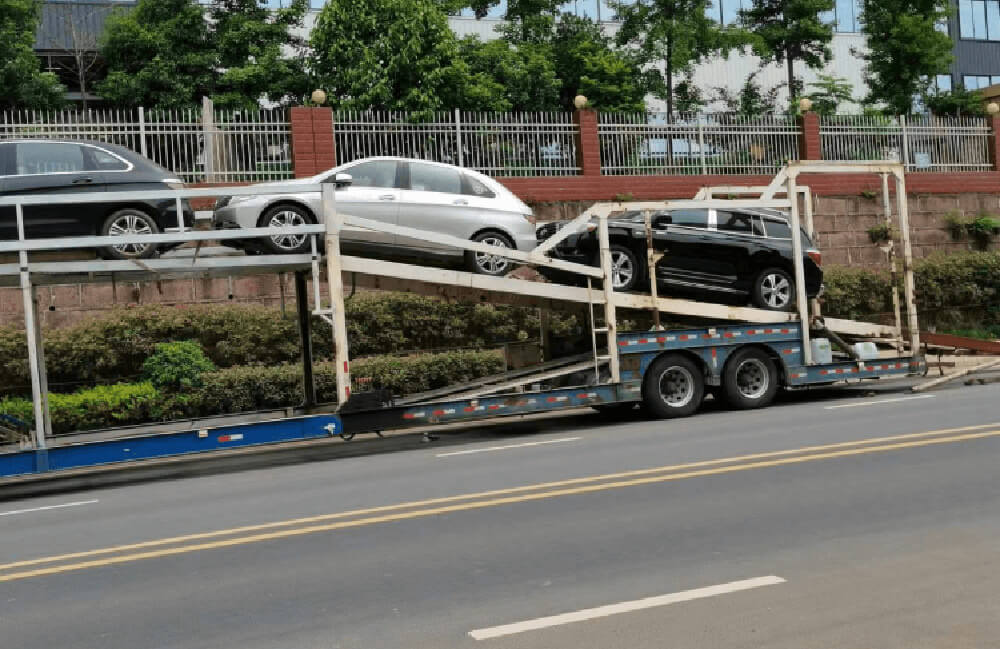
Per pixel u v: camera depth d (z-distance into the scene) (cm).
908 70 3341
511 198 1631
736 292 1661
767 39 3388
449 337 2122
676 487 982
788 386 1644
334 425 1310
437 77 2602
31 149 1390
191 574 756
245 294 2038
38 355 1385
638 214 1625
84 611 677
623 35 3119
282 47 3288
